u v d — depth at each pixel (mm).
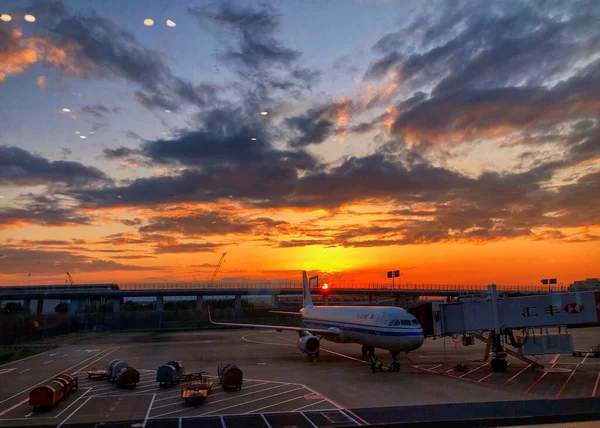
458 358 52219
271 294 150500
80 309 138500
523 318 42656
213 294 145750
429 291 151875
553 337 42625
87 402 30781
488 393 31891
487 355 46156
